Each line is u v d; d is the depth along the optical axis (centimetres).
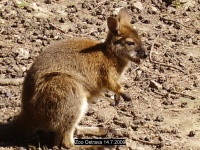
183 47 2781
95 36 2773
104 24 2908
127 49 2077
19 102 2175
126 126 2078
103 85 2034
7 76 2377
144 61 2605
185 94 2347
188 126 2112
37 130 1967
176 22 3000
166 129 2066
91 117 2148
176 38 2839
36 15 2928
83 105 1889
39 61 1923
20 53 2547
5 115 2095
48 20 2895
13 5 2989
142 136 2023
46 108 1828
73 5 3070
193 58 2669
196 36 2897
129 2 3145
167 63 2609
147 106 2244
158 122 2128
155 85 2383
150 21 3003
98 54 2020
